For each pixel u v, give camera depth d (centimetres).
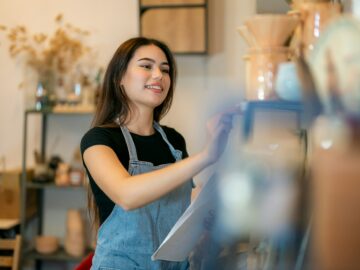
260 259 64
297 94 62
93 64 347
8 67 355
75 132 354
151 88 158
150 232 149
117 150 150
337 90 46
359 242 40
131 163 152
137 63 160
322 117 46
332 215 41
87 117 354
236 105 71
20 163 361
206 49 327
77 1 349
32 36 353
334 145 42
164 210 152
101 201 154
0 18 355
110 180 125
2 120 359
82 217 340
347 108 44
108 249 149
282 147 53
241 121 68
